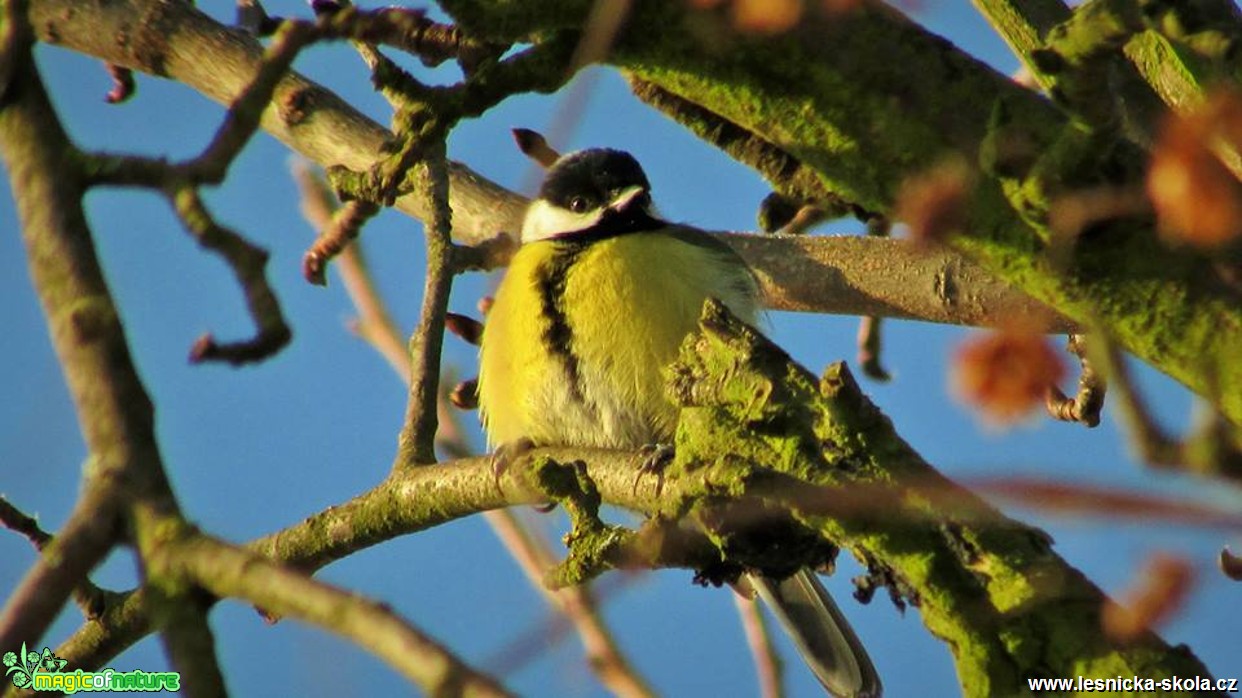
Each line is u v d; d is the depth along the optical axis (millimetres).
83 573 4023
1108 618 3859
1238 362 4688
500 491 6754
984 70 5211
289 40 4453
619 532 6043
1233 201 3270
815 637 9398
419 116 6289
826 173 5434
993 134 4797
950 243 5148
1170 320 4809
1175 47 5230
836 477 5246
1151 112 6320
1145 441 3123
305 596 3947
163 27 8969
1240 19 4352
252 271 4387
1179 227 3424
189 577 4113
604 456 6770
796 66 5285
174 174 4395
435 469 7043
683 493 5785
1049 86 4465
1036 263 5000
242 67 8852
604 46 5125
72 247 4395
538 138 8266
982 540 5012
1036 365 3465
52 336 4348
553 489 6188
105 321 4316
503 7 5598
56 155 4445
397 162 6402
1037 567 4934
